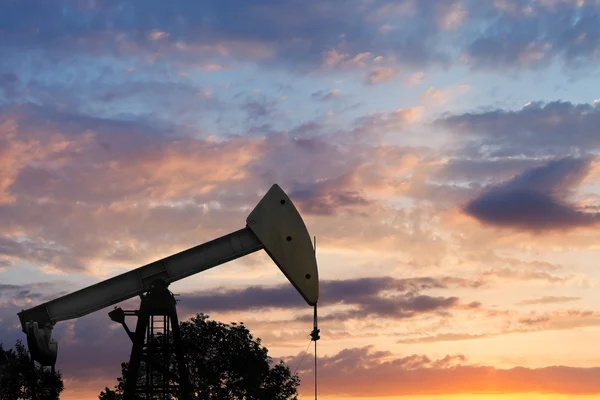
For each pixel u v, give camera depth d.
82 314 46.38
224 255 47.12
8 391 60.66
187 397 46.94
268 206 47.38
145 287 46.81
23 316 46.09
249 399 64.81
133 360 46.62
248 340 66.19
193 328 65.19
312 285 46.97
